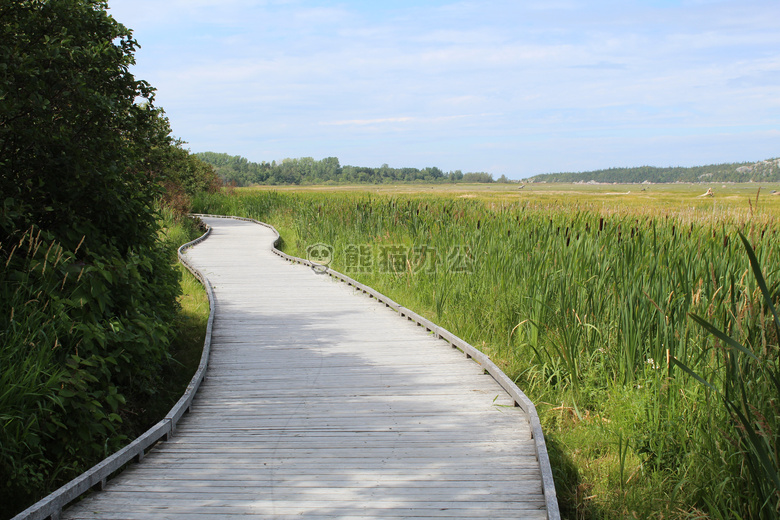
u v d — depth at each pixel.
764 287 2.70
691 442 4.53
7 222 4.43
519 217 12.73
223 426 4.84
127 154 6.11
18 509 3.61
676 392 4.93
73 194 5.35
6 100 4.46
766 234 7.85
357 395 5.59
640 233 8.05
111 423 4.48
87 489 3.51
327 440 4.52
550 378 5.94
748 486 3.78
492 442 4.47
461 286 9.21
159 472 3.95
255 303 10.23
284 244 20.34
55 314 4.48
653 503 4.05
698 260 6.50
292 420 4.96
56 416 4.10
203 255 16.91
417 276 10.95
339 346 7.38
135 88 5.89
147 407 5.82
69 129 5.27
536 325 6.61
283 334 8.02
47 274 4.73
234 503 3.49
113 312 5.45
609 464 4.58
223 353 7.09
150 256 7.10
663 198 51.78
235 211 35.25
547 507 3.35
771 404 3.68
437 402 5.38
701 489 4.08
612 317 6.32
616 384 5.60
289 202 30.00
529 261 8.09
